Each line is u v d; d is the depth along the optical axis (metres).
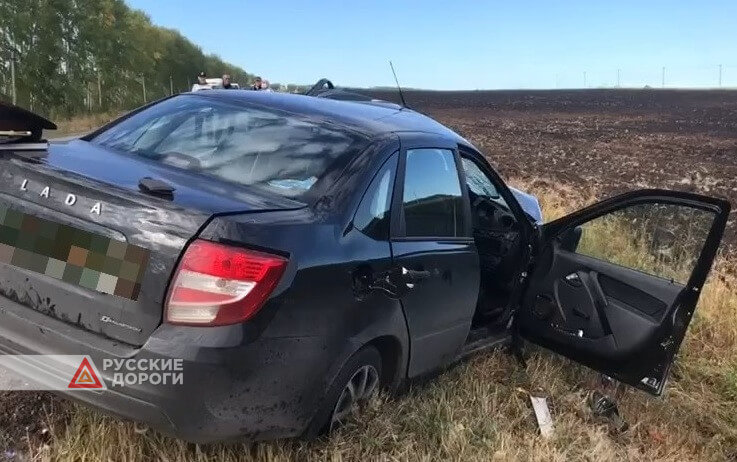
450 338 4.17
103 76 51.47
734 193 16.14
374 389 3.62
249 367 2.75
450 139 4.41
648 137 31.03
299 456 3.27
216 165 3.55
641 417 4.62
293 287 2.86
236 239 2.75
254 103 4.17
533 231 5.05
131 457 3.06
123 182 3.00
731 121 39.72
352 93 5.02
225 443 2.91
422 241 3.81
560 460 3.74
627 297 4.57
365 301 3.28
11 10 41.06
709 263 4.17
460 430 3.71
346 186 3.41
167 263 2.72
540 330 4.90
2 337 2.92
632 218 4.86
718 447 4.41
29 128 3.42
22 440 3.17
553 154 23.94
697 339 5.93
